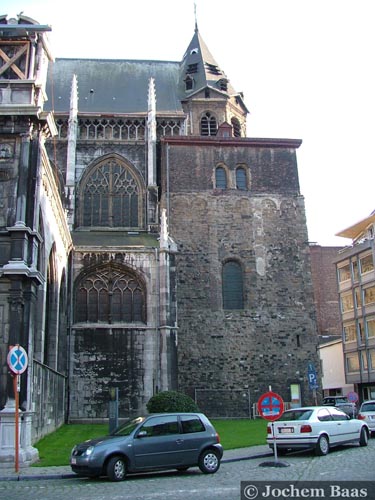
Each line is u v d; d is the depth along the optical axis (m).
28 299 20.34
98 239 40.75
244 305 41.53
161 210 43.22
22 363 17.23
